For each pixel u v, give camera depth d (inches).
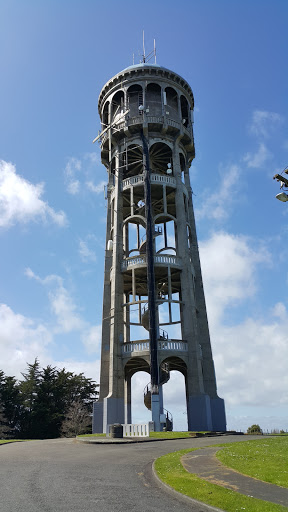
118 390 1439.5
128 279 1748.3
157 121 1793.8
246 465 520.4
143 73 1857.8
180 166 1942.7
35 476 492.7
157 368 1385.3
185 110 1991.9
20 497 380.2
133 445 889.5
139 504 364.2
